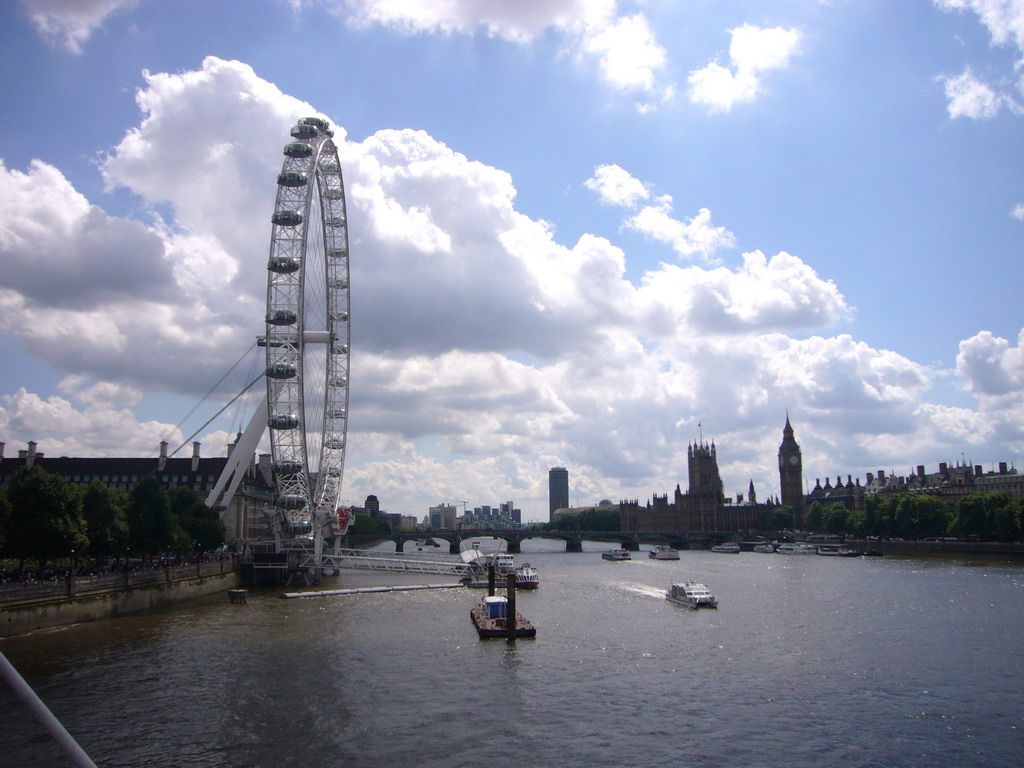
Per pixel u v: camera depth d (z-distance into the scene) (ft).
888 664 266.77
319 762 176.45
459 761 177.78
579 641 312.29
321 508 569.23
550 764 176.45
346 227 623.77
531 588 532.73
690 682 244.22
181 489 541.75
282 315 554.46
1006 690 233.96
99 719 204.03
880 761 179.01
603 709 215.51
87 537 368.07
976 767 175.52
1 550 341.41
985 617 362.74
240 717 207.10
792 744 189.16
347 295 620.49
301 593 483.92
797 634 325.01
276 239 559.38
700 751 184.55
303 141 571.69
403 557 637.30
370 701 222.28
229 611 398.01
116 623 349.00
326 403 612.29
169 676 248.52
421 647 298.97
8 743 184.65
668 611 403.34
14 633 304.50
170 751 181.98
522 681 245.24
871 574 599.98
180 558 511.40
